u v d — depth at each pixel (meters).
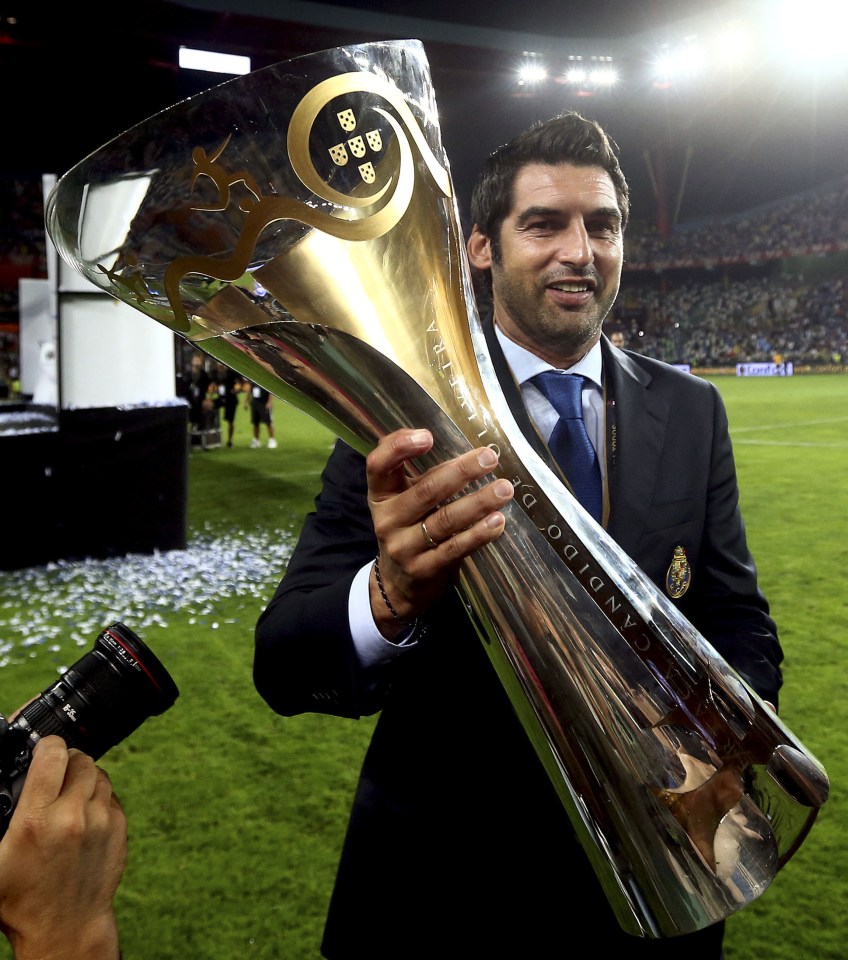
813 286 38.12
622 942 1.09
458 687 1.11
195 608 5.02
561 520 0.62
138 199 0.55
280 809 2.84
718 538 1.21
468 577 0.64
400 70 0.61
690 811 0.62
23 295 8.68
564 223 1.05
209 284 0.58
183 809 2.84
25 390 8.71
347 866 1.20
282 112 0.55
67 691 0.72
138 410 6.06
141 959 2.14
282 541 6.75
